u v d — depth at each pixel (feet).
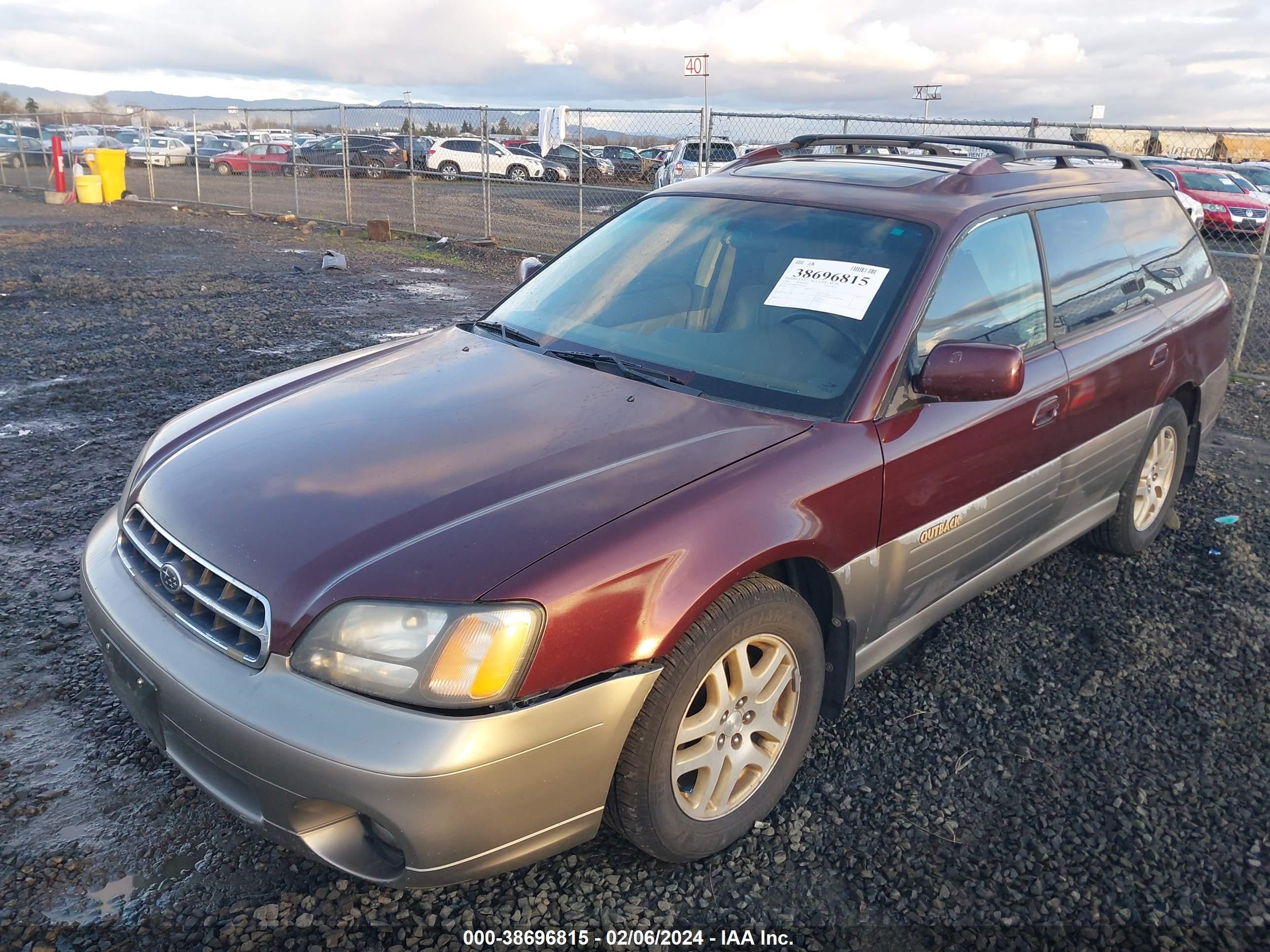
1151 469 14.24
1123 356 12.19
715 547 7.31
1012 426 10.23
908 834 8.60
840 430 8.61
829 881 8.03
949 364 8.66
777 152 13.37
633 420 8.57
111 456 17.56
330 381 10.09
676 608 7.04
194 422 9.59
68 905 7.44
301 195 74.74
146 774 9.02
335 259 41.24
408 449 8.13
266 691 6.55
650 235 11.60
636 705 6.98
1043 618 12.64
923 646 11.84
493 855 6.71
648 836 7.50
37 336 27.17
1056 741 10.03
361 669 6.42
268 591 6.73
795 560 8.63
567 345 10.35
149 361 24.57
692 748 7.72
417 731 6.25
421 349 10.93
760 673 8.10
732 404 8.93
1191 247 15.14
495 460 7.88
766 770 8.41
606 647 6.80
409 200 67.87
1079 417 11.44
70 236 51.34
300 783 6.38
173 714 7.02
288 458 8.14
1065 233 11.83
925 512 9.34
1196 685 11.16
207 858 8.00
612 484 7.52
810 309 9.68
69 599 12.17
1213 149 60.03
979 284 10.21
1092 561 14.40
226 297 34.30
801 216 10.75
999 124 31.78
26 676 10.45
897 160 12.33
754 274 10.28
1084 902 7.89
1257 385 26.25
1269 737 10.22
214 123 70.03
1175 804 9.11
